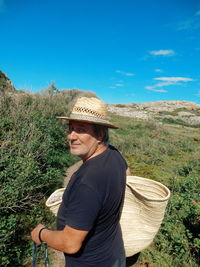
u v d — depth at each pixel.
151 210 2.32
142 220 2.44
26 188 4.21
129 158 9.94
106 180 1.33
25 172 4.32
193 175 7.25
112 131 15.90
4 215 3.63
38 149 5.62
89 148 1.48
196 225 4.33
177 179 7.13
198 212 4.81
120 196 1.49
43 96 10.37
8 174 4.14
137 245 2.49
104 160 1.43
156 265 3.31
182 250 3.47
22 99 8.59
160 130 18.31
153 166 8.84
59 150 7.85
